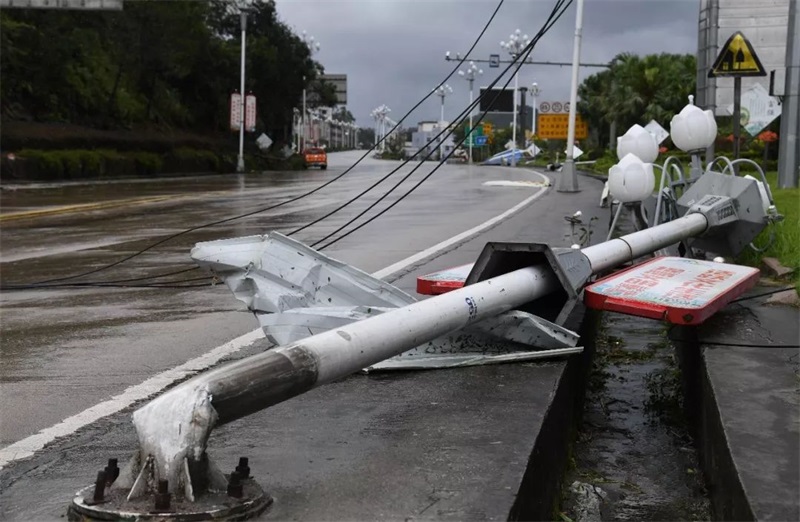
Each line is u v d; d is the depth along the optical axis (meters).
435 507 2.79
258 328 6.27
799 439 3.33
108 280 9.02
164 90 53.53
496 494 2.89
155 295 7.99
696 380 4.95
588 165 51.53
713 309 4.79
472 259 9.65
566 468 4.38
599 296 4.88
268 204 20.80
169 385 4.79
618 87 62.16
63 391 4.70
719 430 3.56
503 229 13.01
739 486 2.92
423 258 9.77
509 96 82.62
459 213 16.48
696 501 3.96
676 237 6.76
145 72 49.03
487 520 2.69
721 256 7.77
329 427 3.67
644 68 60.53
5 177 33.25
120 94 48.34
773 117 17.97
